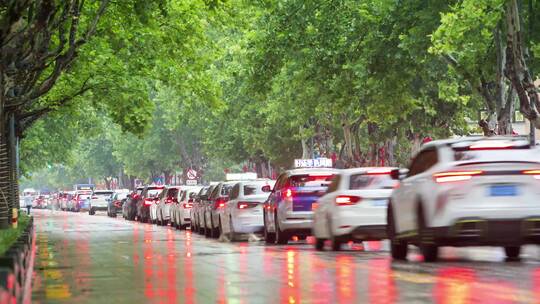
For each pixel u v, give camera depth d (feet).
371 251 136.67
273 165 468.75
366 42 228.84
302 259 117.70
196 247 157.58
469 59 216.33
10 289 51.55
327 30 233.96
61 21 164.25
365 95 251.19
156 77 278.87
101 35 241.14
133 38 257.14
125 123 282.77
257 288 79.20
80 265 116.06
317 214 144.05
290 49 238.89
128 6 219.20
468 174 97.81
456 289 74.18
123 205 404.77
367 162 386.11
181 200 267.59
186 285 83.71
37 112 266.16
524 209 97.25
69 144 456.04
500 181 97.71
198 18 262.06
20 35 149.59
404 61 232.53
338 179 138.21
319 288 77.87
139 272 101.55
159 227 287.28
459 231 97.66
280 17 236.43
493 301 65.36
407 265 102.53
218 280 88.22
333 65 236.02
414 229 105.19
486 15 181.68
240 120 426.92
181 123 562.66
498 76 212.64
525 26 206.90
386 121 271.08
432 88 278.87
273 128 418.31
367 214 132.87
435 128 311.88
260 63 242.78
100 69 265.34
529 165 97.91
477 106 309.42
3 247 94.17
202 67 283.59
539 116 192.03
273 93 357.61
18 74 173.27
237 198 186.39
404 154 387.14
